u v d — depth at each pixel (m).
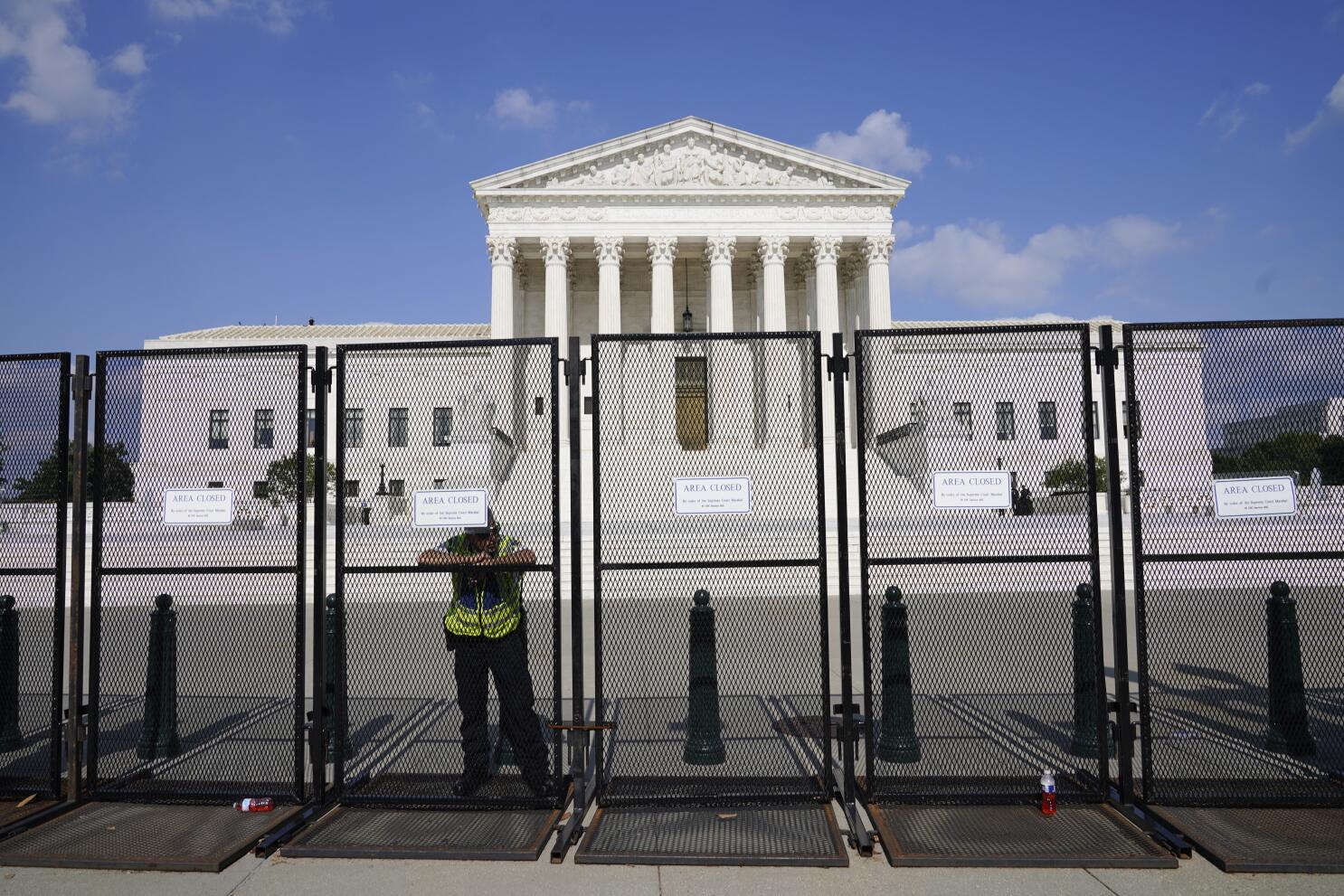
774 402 17.94
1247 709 9.00
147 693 7.75
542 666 11.40
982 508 6.52
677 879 5.28
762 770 7.01
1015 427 6.56
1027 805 6.32
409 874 5.39
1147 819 6.02
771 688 9.88
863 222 47.38
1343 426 6.45
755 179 48.12
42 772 7.45
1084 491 6.48
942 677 10.31
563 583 16.94
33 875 5.44
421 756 7.66
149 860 5.49
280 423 6.77
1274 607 7.61
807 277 50.56
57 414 6.90
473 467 7.66
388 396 7.85
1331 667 10.50
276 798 6.59
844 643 6.39
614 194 46.78
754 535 10.26
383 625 14.53
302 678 6.61
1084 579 17.50
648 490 8.39
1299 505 6.43
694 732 7.24
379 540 15.94
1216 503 6.43
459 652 6.59
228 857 5.56
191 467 6.75
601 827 6.03
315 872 5.45
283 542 6.74
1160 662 11.56
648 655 11.90
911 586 17.50
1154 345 6.52
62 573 6.79
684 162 47.97
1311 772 6.91
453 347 6.59
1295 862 5.28
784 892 5.08
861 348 6.41
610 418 33.69
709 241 47.00
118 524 6.93
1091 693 7.39
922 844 5.65
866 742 6.32
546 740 8.08
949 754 7.43
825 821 6.10
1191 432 6.46
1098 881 5.20
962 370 6.66
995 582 16.70
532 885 5.21
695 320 53.75
